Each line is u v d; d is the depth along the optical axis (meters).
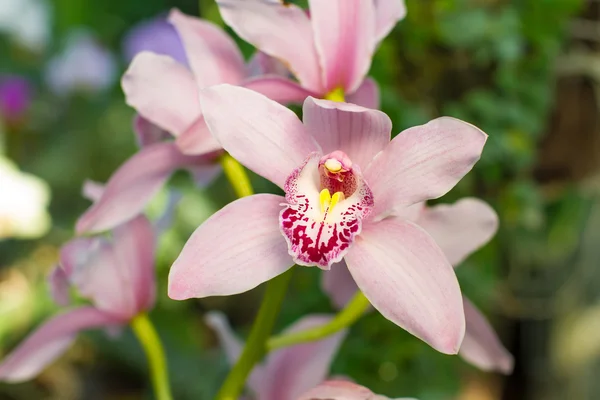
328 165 0.39
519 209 0.64
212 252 0.39
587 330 0.83
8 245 1.09
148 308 0.47
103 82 1.27
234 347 0.50
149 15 1.45
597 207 0.74
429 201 0.62
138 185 0.44
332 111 0.40
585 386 0.85
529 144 0.62
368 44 0.41
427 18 0.59
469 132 0.38
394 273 0.39
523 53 0.61
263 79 0.41
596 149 0.64
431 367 0.63
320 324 0.48
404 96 0.61
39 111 1.30
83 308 0.46
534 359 0.87
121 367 0.97
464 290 0.64
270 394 0.48
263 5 0.41
